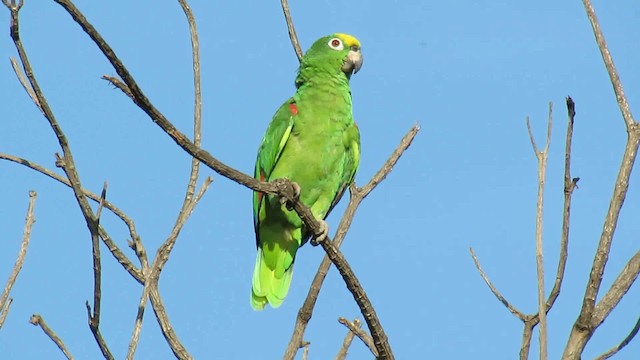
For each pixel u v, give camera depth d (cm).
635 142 942
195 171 1112
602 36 1000
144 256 1112
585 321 916
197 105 1152
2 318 996
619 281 948
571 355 909
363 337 1123
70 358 964
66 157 952
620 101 969
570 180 959
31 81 922
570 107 954
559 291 972
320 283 1152
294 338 1131
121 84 916
